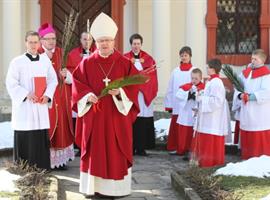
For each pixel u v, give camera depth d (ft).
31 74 31.24
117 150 29.63
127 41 56.75
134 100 29.71
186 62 39.14
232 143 39.81
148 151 40.65
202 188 29.84
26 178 30.17
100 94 29.45
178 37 56.03
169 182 32.86
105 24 29.48
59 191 30.76
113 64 29.76
